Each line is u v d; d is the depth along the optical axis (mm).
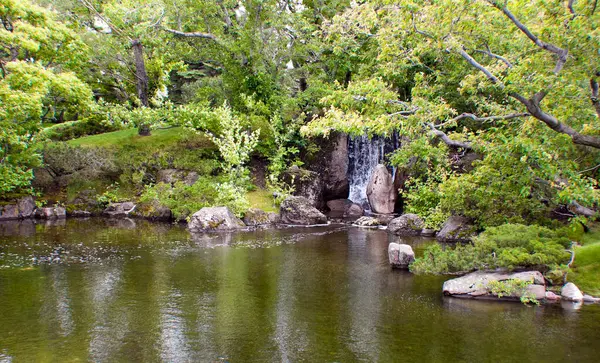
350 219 25328
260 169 29266
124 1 27750
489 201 14914
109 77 34750
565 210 15508
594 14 9383
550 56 10203
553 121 9789
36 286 11617
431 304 10234
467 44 11922
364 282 12133
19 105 20531
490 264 11258
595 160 13031
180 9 28781
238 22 31703
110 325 8922
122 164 27203
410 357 7422
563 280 10945
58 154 26125
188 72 36531
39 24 22938
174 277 12609
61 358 7391
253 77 29719
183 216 23781
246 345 7965
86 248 16609
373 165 29578
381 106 13641
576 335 8281
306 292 11227
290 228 21969
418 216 20672
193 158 27594
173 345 7957
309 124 12938
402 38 12992
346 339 8219
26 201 24672
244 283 12031
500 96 16422
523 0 9742
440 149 16453
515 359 7305
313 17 31141
